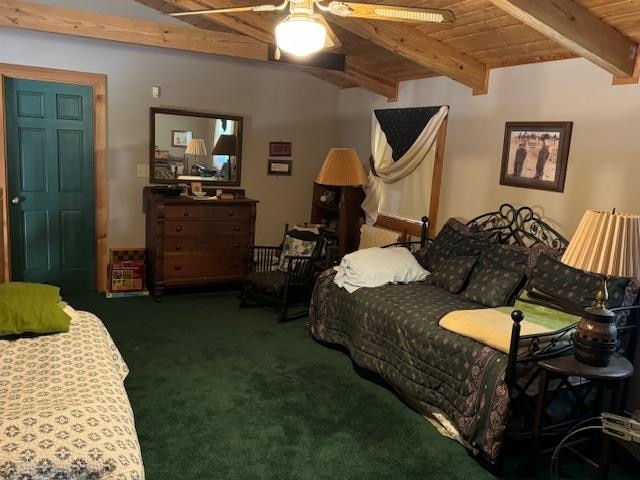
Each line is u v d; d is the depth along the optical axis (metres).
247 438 2.67
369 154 5.50
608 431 2.19
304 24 2.11
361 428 2.84
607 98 3.12
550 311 3.01
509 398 2.45
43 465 1.54
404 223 4.93
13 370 2.09
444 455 2.63
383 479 2.40
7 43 4.45
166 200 4.70
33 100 4.64
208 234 4.98
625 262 2.28
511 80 3.79
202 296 5.12
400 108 5.00
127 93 4.98
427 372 2.97
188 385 3.21
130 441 1.76
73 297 4.88
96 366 2.20
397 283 3.87
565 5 2.69
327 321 4.00
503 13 3.19
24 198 4.74
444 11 2.12
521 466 2.56
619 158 3.06
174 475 2.33
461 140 4.27
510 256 3.45
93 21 4.48
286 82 5.75
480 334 2.72
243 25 4.45
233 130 5.54
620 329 2.76
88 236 5.06
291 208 6.05
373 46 4.48
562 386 2.72
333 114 6.08
